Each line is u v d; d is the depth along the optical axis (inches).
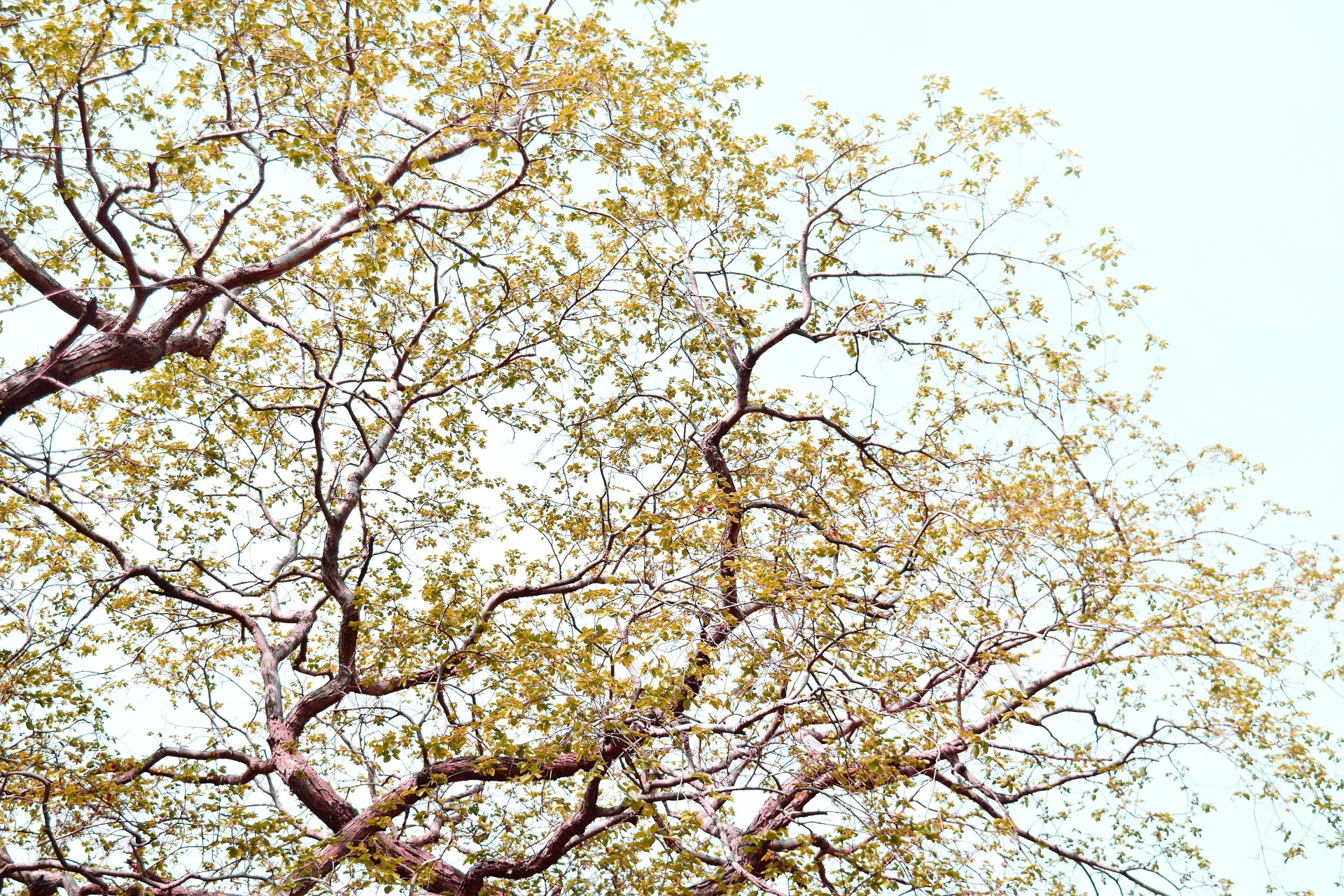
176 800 444.5
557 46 387.2
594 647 376.8
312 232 423.8
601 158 414.0
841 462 501.4
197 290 389.4
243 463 547.5
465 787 454.0
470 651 415.8
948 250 508.4
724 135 470.9
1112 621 422.0
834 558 433.4
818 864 391.5
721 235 508.4
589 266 518.6
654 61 450.6
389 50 382.6
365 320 519.8
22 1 327.6
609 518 504.7
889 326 517.3
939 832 341.1
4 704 443.8
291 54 366.6
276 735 458.0
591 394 543.5
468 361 532.4
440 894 416.5
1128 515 536.1
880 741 350.9
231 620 538.0
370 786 472.7
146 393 471.5
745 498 456.4
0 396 353.7
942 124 490.6
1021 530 418.0
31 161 348.8
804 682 352.2
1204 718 457.4
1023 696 362.6
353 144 396.5
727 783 359.6
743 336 509.7
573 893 435.2
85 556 498.6
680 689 360.8
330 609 577.6
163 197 355.3
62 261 418.9
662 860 408.2
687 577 390.3
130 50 342.6
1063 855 470.0
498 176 478.9
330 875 385.4
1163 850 495.2
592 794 387.9
